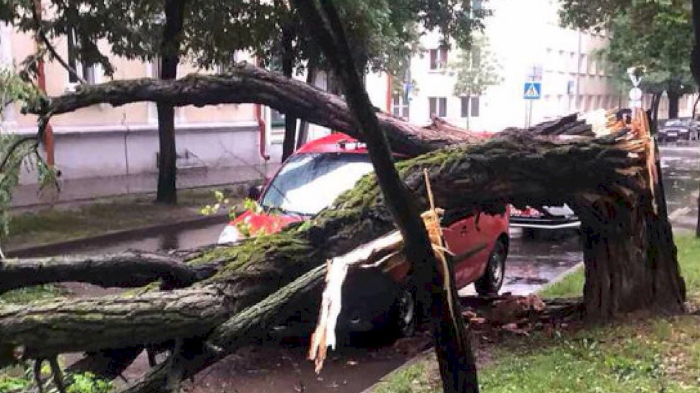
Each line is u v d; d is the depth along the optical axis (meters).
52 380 3.42
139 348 3.65
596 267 6.24
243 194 17.08
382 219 4.55
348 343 6.38
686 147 43.12
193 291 3.54
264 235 4.37
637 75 23.38
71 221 12.87
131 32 12.65
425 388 4.90
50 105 5.73
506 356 5.47
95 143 18.58
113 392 3.40
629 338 5.63
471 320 6.68
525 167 5.21
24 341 2.77
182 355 3.49
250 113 23.98
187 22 12.48
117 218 13.41
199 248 4.29
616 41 21.73
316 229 4.38
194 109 21.80
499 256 8.71
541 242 12.48
